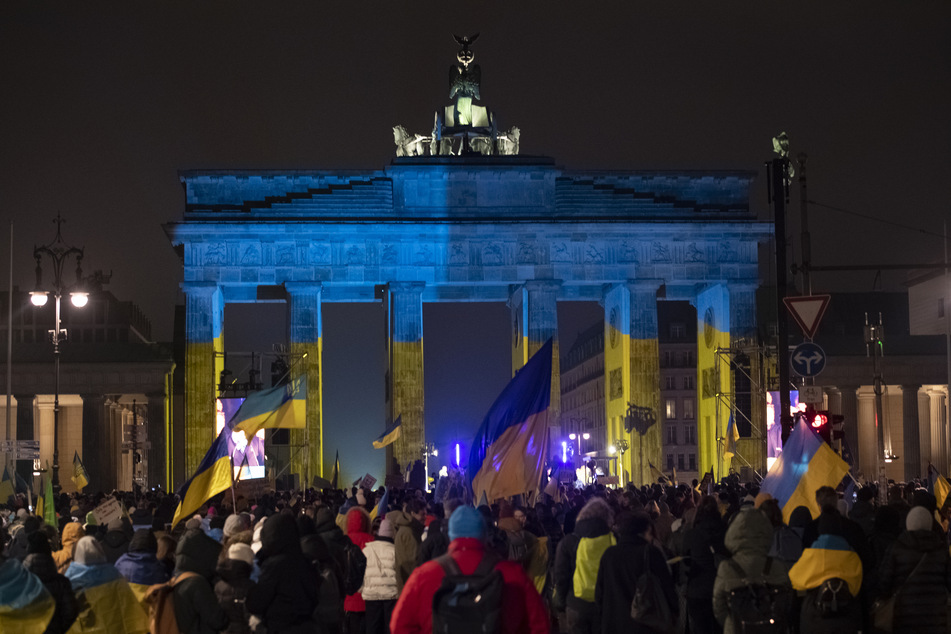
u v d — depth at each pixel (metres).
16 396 148.62
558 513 46.72
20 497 56.72
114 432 164.88
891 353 159.00
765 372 114.62
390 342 125.50
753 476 110.44
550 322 124.94
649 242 127.38
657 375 125.31
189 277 124.06
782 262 43.38
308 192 126.12
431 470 127.50
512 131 131.62
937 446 167.62
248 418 45.56
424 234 125.62
